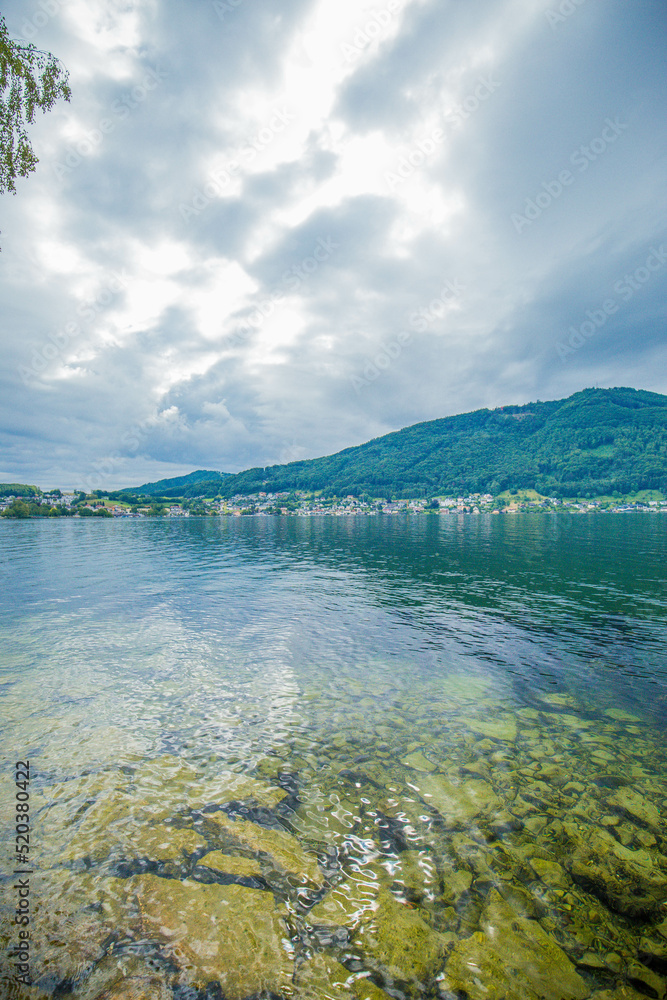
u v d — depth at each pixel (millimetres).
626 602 20859
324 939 4465
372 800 6727
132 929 4488
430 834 6016
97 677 11602
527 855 5668
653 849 5805
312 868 5379
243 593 23266
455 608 19781
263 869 5344
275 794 6816
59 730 8758
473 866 5465
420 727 9117
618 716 9695
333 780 7230
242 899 4902
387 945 4414
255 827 6066
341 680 11617
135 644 14469
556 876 5328
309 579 27906
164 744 8297
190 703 10117
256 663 12805
